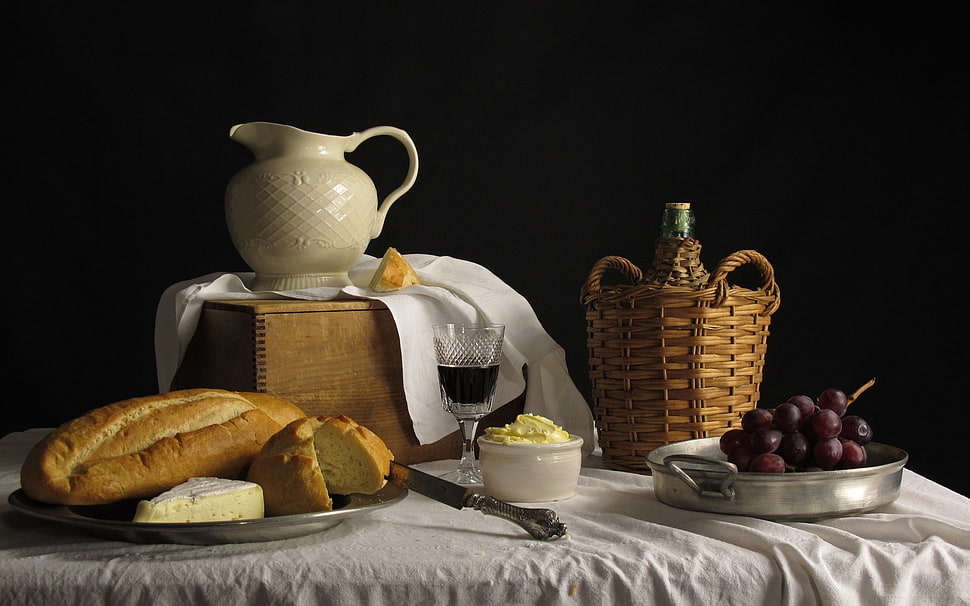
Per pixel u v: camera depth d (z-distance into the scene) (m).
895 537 1.08
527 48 2.62
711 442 1.31
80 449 1.06
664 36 2.62
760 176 2.63
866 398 2.64
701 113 2.63
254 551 0.99
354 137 1.72
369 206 1.68
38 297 2.50
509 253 2.66
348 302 1.47
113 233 2.52
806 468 1.17
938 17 2.58
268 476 1.06
